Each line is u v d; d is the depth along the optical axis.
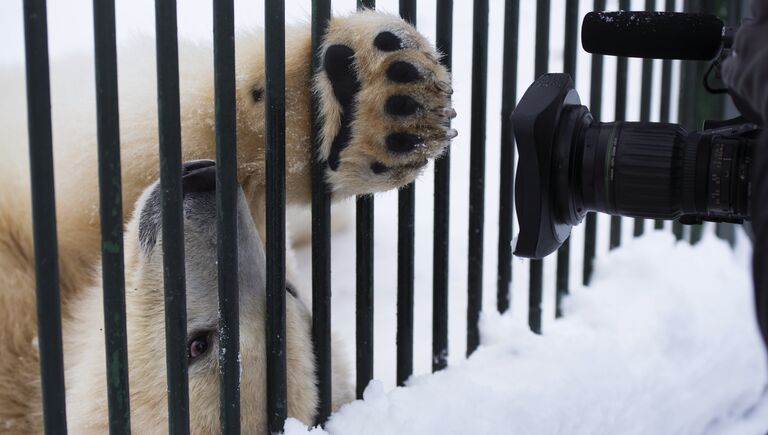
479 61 3.19
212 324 2.61
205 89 2.94
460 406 2.85
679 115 4.65
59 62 3.62
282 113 2.51
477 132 3.24
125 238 2.74
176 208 2.29
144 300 2.64
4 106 3.46
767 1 1.57
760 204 1.44
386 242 5.34
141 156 3.08
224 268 2.40
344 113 2.63
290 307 2.87
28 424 3.14
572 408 3.04
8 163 3.23
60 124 3.24
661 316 3.84
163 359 2.65
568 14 3.69
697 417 3.50
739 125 2.19
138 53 3.24
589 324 3.81
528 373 3.19
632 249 4.34
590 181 2.14
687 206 2.08
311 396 2.81
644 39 2.18
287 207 2.93
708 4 4.70
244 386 2.62
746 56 1.60
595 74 3.89
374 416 2.78
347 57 2.60
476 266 3.35
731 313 4.14
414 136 2.60
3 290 3.12
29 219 3.21
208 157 2.97
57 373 2.19
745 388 3.77
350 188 2.74
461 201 5.76
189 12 4.91
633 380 3.36
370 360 2.93
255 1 4.79
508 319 3.50
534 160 2.04
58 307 2.17
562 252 3.85
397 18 2.69
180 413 2.37
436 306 3.20
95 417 2.73
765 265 1.39
